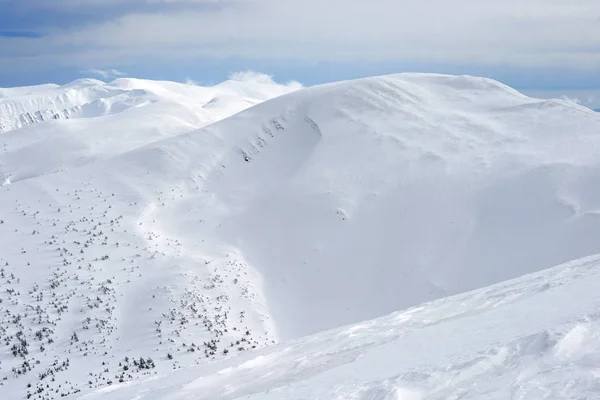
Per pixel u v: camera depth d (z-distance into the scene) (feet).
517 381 23.47
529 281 56.24
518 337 30.07
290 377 43.52
